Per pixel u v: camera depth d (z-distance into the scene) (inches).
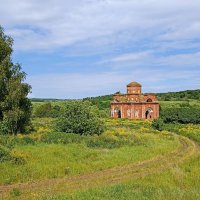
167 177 912.3
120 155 1283.2
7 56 2014.0
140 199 678.5
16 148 1235.9
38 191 792.9
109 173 1030.4
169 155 1439.5
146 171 1064.8
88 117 1925.4
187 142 2076.8
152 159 1305.4
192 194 703.1
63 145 1403.8
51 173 963.3
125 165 1163.3
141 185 813.9
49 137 1566.2
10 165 989.2
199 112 3823.8
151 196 703.1
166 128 3011.8
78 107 1923.0
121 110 4347.9
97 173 1027.3
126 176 989.8
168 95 7504.9
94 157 1205.7
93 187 807.1
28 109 2054.6
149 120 3860.7
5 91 1957.4
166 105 5506.9
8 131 1888.5
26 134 1863.9
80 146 1414.9
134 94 4338.1
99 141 1568.7
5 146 1258.6
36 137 1566.2
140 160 1261.1
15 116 1883.6
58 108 4478.3
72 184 879.7
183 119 3757.4
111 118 4158.5
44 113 4303.6
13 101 1931.6
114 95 4510.3
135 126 3046.3
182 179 882.8
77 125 1843.0
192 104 5723.4
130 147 1528.1
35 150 1218.6
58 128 1898.4
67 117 1907.0
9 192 782.5
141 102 4247.0
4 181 861.8
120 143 1606.8
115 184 841.5
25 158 1066.1
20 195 757.9
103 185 852.6
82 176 979.9
